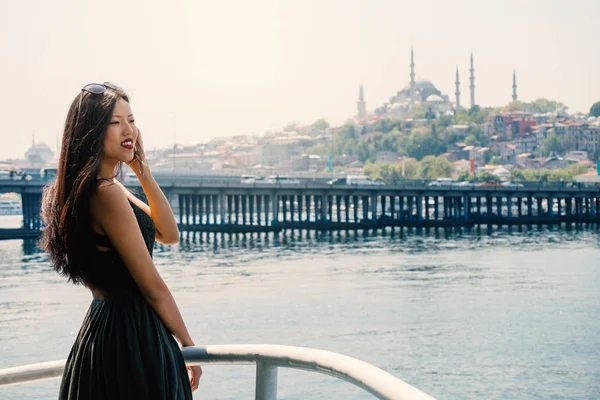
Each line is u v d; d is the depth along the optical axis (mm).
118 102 2611
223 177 104750
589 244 68688
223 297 35156
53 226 2535
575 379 19250
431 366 20906
